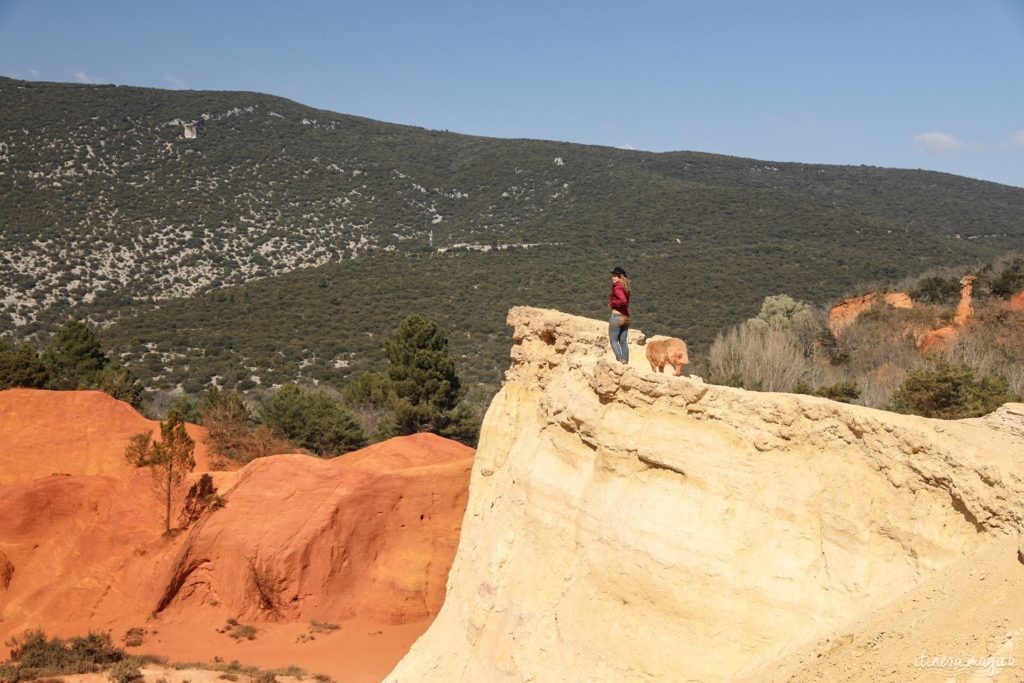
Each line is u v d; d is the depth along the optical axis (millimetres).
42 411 48281
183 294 118812
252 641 32469
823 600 11797
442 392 60000
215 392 58781
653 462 14148
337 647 32031
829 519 12102
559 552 15891
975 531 10508
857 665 9828
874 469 11875
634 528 13906
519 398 22297
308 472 37844
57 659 28219
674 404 14195
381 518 36469
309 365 92188
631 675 13117
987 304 67500
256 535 35312
